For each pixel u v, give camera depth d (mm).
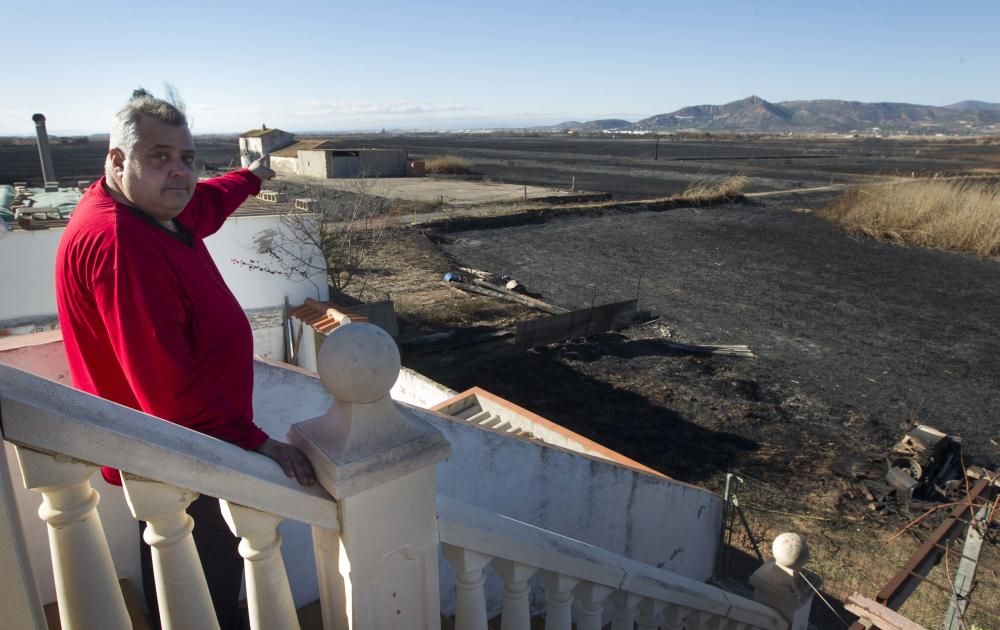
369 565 1540
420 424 1548
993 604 6000
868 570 6766
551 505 4500
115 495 2320
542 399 10891
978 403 11000
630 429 9883
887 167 57938
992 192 26766
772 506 7922
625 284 18625
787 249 23547
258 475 1357
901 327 15023
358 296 16375
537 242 24531
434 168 52312
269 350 8398
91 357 1678
